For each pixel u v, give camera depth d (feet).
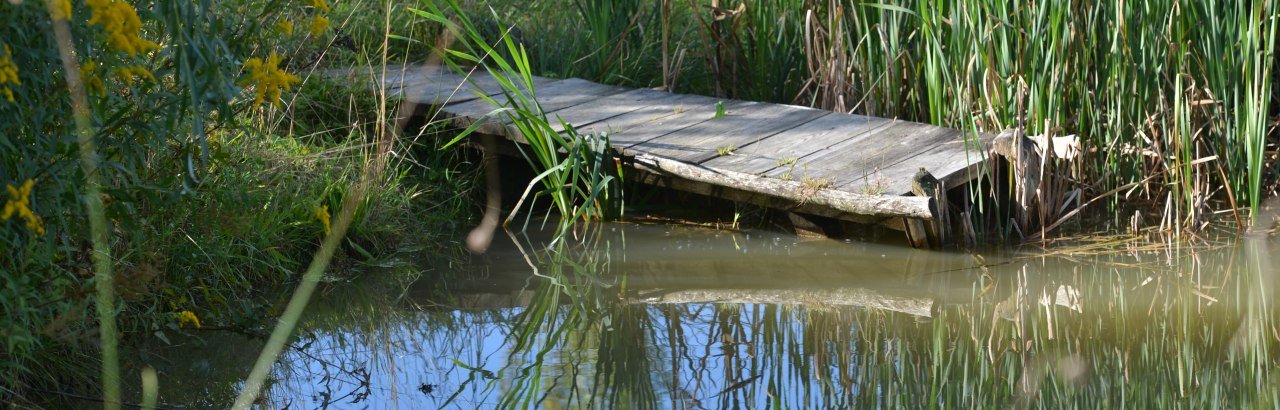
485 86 20.97
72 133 8.75
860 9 19.43
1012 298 13.76
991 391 10.90
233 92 8.71
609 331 12.76
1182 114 16.46
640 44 23.47
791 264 15.29
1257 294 13.79
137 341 11.73
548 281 14.73
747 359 11.76
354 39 21.57
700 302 13.79
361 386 10.98
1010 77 17.20
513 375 11.33
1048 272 14.73
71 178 8.72
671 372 11.36
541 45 23.47
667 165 16.69
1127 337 12.47
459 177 18.70
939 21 17.19
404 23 23.45
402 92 19.25
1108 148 17.62
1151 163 17.98
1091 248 15.74
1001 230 16.46
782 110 19.35
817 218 16.65
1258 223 16.70
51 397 10.00
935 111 18.15
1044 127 16.98
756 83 21.91
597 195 17.42
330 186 15.31
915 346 12.17
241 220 12.04
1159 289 14.02
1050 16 16.57
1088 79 17.76
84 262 10.34
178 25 8.06
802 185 15.48
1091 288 14.10
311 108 18.61
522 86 21.18
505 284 14.61
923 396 10.75
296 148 16.39
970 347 12.16
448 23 16.97
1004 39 17.03
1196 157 17.43
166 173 11.17
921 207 14.66
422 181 18.25
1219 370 11.52
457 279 14.83
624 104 20.10
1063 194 16.75
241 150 14.51
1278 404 10.64
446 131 19.07
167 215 12.23
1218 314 13.15
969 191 16.72
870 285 14.33
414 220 16.80
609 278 14.82
